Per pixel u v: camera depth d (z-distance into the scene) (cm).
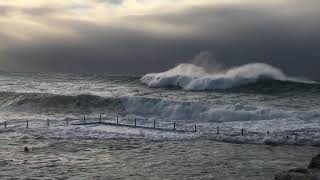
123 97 10975
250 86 14612
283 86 14162
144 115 9850
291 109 9325
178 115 9531
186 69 16662
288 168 4494
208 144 6066
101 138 6569
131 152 5500
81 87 16688
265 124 7619
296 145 5888
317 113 8331
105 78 19388
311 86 13862
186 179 4072
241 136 6475
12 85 17412
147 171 4419
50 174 4278
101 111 10681
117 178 4128
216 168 4534
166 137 6638
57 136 6725
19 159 5019
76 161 4928
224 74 15362
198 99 11625
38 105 11612
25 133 7000
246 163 4775
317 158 4003
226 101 11056
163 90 15000
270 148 5731
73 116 9862
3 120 8831
